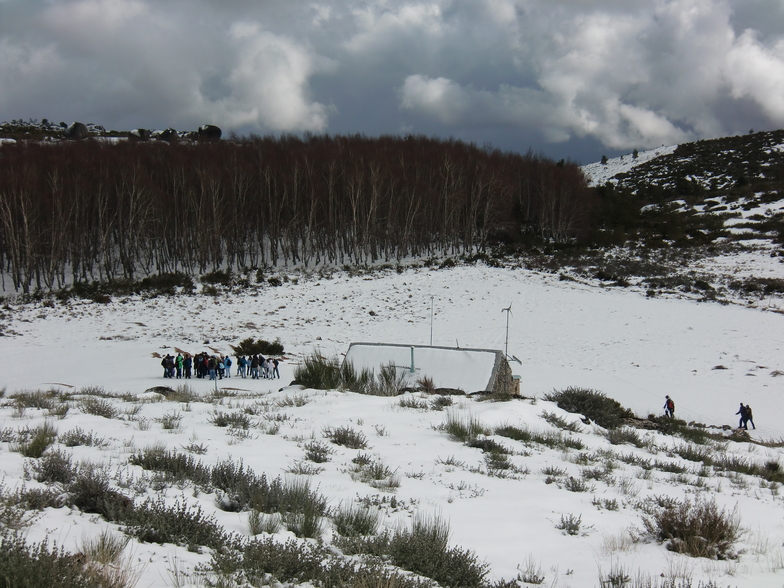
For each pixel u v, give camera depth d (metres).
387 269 65.69
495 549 5.96
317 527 5.75
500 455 10.16
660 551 6.22
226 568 4.36
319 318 47.19
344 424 11.96
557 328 44.31
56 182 61.47
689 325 44.47
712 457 13.51
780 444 20.70
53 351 36.97
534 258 69.31
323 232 72.56
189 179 68.50
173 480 6.67
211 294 55.22
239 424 11.12
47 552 3.79
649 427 17.86
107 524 5.05
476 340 41.09
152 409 12.78
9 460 6.83
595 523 7.05
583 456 10.95
